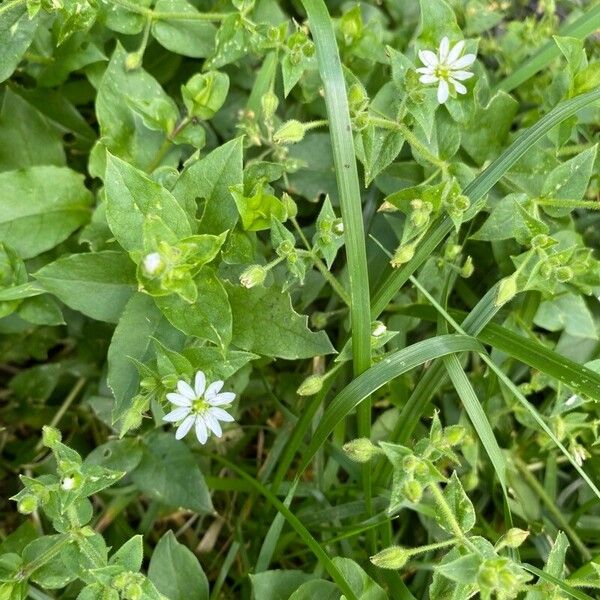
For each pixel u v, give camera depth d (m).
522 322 0.15
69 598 0.15
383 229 0.16
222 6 0.16
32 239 0.15
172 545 0.14
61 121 0.17
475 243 0.16
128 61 0.14
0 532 0.16
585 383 0.13
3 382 0.18
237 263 0.13
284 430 0.16
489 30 0.19
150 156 0.15
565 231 0.15
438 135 0.14
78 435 0.17
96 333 0.16
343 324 0.16
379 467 0.15
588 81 0.14
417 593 0.15
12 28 0.13
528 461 0.16
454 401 0.16
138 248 0.11
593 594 0.15
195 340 0.13
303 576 0.13
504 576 0.10
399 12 0.17
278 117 0.16
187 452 0.15
